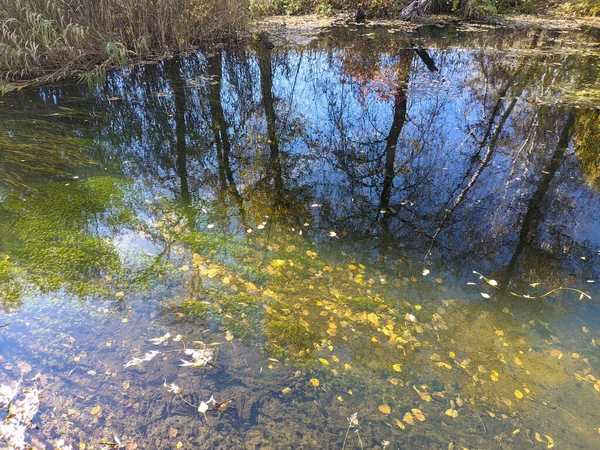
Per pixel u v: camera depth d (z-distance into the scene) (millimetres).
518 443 2064
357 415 2152
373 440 2039
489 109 5977
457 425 2133
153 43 7832
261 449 1970
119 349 2367
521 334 2664
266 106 6234
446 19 11266
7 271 2809
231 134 5422
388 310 2807
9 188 3781
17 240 3105
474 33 10109
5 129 5039
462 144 5113
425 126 5562
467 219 3777
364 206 3977
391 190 4254
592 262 3264
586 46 9078
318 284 2990
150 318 2588
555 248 3410
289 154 4957
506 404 2244
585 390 2330
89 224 3389
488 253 3365
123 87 6625
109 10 6930
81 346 2363
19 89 6160
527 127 5453
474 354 2521
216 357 2381
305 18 11031
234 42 8797
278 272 3068
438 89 6727
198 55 8031
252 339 2518
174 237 3348
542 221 3738
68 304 2617
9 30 6352
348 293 2926
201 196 4012
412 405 2217
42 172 4141
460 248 3422
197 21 8398
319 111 6082
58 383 2156
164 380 2227
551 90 6602
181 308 2678
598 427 2152
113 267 2955
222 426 2049
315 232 3586
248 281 2961
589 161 4688
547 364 2471
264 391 2232
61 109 5770
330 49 8719
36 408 2025
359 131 5500
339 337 2586
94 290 2742
